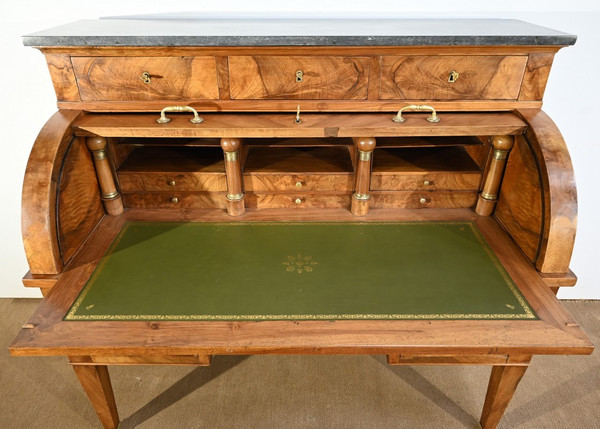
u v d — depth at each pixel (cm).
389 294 110
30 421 156
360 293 110
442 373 175
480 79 121
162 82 121
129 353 98
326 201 143
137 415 158
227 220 138
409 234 132
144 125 120
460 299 108
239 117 125
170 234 132
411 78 121
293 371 175
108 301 108
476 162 144
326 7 151
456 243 128
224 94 123
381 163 143
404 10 151
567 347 96
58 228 115
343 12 152
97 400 136
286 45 113
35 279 115
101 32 117
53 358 180
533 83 122
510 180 130
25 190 111
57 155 114
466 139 137
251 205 143
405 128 118
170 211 143
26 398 164
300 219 139
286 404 162
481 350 97
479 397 165
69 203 120
